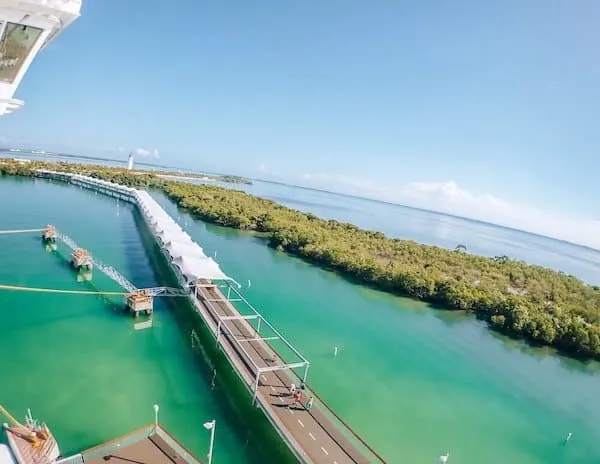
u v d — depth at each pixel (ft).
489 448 138.00
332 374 166.81
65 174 589.32
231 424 124.16
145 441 100.58
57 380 131.75
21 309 176.35
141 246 303.27
